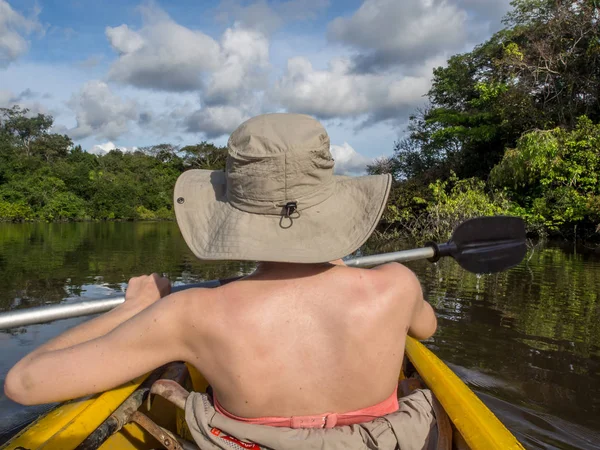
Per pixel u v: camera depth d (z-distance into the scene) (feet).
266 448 3.10
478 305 15.58
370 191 3.50
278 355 3.02
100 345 3.15
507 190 41.29
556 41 42.39
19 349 11.28
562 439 7.52
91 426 4.06
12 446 3.72
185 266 25.80
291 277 3.14
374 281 3.23
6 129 152.76
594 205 33.55
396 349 3.26
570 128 40.24
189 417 3.46
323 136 3.31
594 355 10.97
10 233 54.34
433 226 41.42
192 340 3.09
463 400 4.66
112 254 31.60
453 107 62.08
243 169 3.23
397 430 3.24
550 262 25.84
